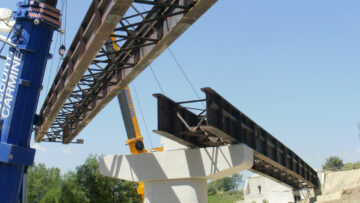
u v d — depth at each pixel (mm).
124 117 36719
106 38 14773
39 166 64500
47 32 18781
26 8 18328
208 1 12398
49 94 29016
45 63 18656
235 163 23828
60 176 63406
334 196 40656
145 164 26531
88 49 15672
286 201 72812
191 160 25422
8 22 21016
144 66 17922
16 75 17688
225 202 109000
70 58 20375
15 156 16516
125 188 52719
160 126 22391
